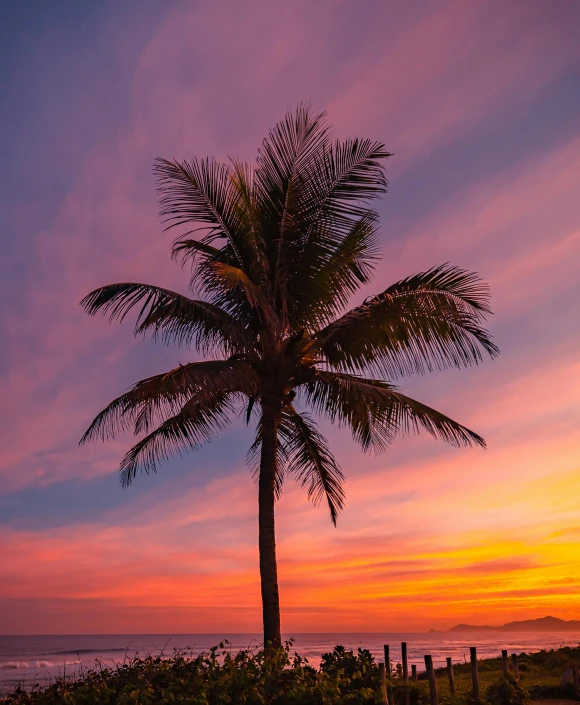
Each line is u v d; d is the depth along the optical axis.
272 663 9.45
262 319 13.23
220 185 13.19
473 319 13.02
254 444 14.62
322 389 13.95
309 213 13.30
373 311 13.14
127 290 12.34
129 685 8.85
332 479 15.45
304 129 12.91
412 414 13.38
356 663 10.51
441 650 130.88
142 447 14.37
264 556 12.31
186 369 11.71
